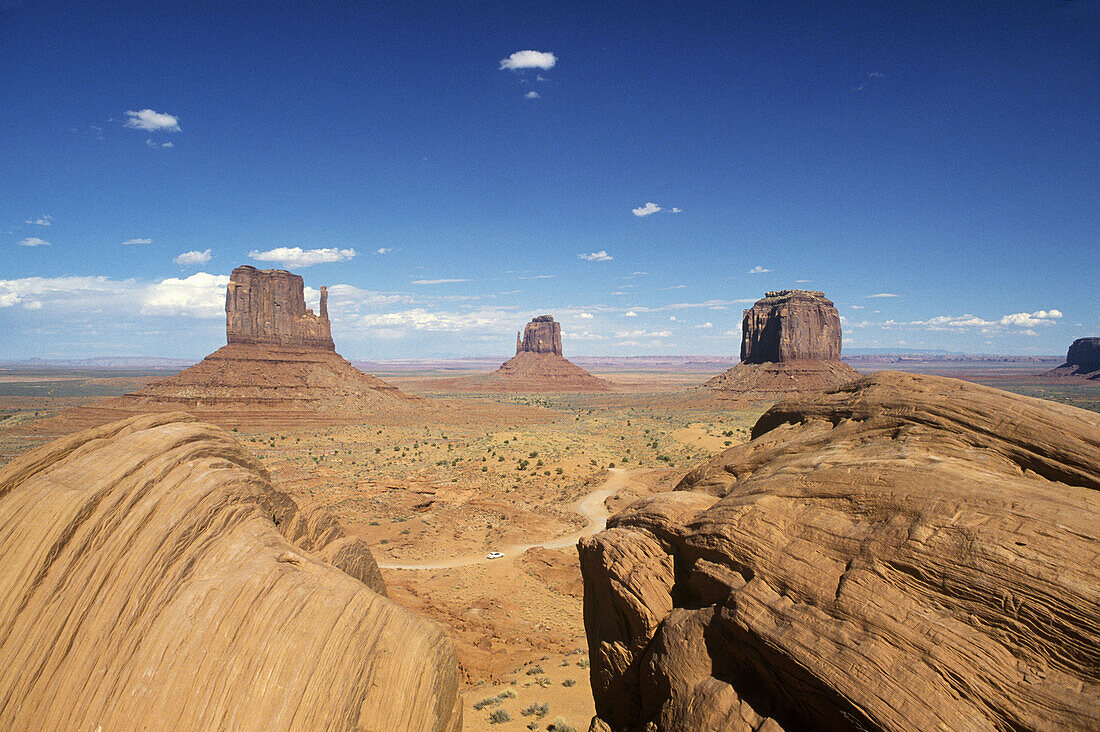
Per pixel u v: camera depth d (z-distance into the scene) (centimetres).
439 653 951
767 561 1019
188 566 891
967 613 755
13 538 823
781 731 870
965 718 689
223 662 786
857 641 809
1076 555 714
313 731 761
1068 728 619
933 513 855
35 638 764
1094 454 850
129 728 729
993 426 972
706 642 1056
